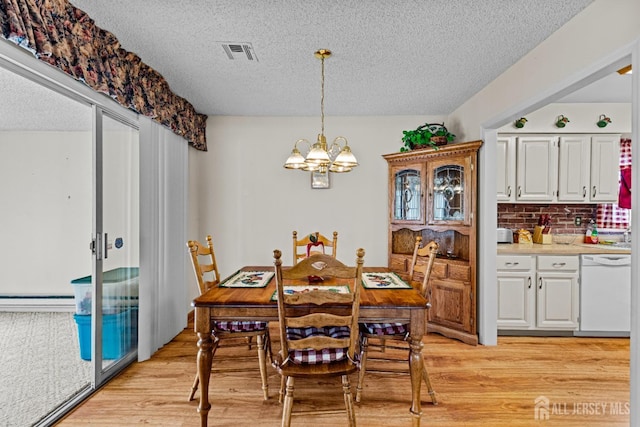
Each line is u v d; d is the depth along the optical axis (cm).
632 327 157
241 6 194
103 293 250
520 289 345
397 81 305
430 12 199
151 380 253
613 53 174
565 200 372
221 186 415
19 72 176
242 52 250
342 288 227
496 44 237
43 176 424
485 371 271
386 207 414
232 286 230
